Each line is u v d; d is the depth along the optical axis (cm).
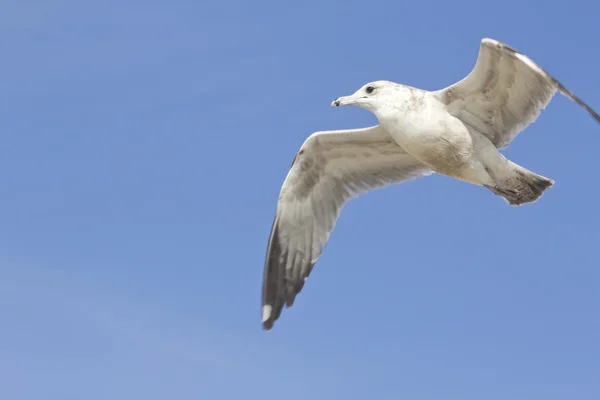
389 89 1311
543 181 1302
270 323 1439
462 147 1291
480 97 1277
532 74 1217
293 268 1448
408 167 1428
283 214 1441
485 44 1200
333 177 1440
